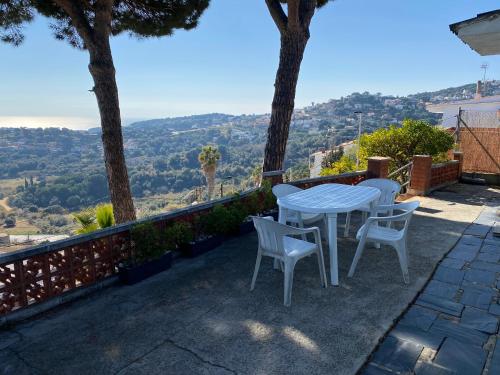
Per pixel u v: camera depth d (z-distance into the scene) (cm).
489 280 324
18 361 226
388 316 267
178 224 402
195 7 749
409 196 758
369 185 491
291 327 257
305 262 383
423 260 377
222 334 250
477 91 2294
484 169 940
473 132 953
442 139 977
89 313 286
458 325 251
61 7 631
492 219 538
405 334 242
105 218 671
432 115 3005
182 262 395
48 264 295
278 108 657
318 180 641
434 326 250
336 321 262
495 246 414
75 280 315
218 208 446
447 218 550
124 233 355
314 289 317
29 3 609
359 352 224
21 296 279
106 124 615
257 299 302
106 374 212
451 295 297
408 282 324
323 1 745
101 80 597
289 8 611
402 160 1047
